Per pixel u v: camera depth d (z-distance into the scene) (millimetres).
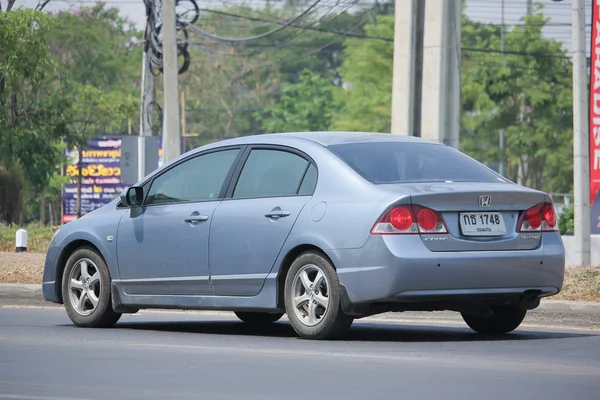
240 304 22844
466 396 14375
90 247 25672
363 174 21672
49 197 157000
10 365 17641
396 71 38344
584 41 41250
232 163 23672
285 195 22453
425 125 37812
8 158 85438
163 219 24250
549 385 15352
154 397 14312
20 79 85625
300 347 20391
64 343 21172
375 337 22547
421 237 20750
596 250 44281
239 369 17109
